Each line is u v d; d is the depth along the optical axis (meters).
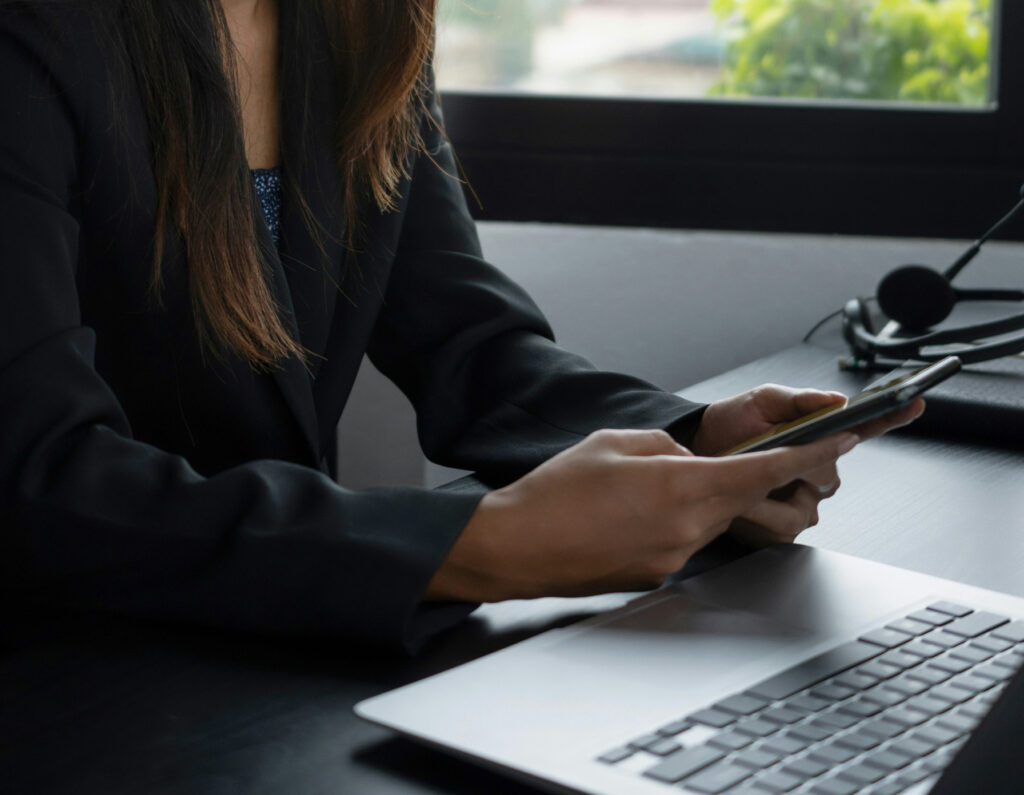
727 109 1.65
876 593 0.62
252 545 0.60
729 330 1.63
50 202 0.73
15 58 0.75
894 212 1.62
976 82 1.65
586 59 1.69
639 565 0.60
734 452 0.65
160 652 0.58
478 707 0.49
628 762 0.44
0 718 0.51
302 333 0.93
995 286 1.59
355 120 0.94
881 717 0.48
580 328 1.66
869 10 1.66
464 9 1.68
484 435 0.86
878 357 1.20
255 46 0.96
